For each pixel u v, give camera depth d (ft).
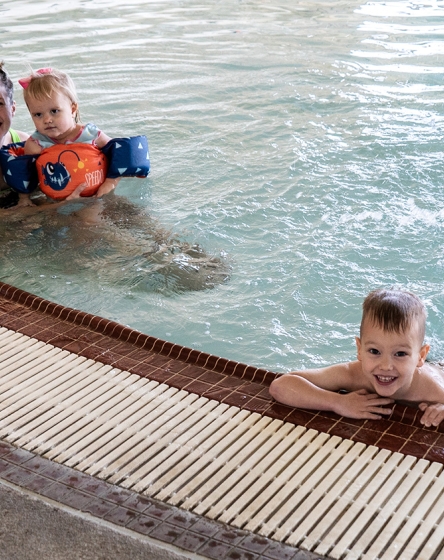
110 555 6.23
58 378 8.83
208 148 16.75
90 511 6.72
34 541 6.41
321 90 20.39
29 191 14.85
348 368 8.66
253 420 8.04
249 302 11.03
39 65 23.06
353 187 14.51
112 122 18.38
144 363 9.13
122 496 6.91
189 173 15.53
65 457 7.47
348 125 17.74
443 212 13.42
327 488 6.97
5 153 14.76
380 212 13.51
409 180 14.70
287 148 16.55
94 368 9.02
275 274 11.69
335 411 8.08
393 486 6.95
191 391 8.56
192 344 10.11
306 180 14.89
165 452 7.53
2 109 14.69
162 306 10.98
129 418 8.08
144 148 14.94
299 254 12.21
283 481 7.09
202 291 11.34
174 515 6.66
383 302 7.95
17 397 8.47
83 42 25.86
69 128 14.71
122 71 22.56
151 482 7.11
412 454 7.39
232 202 14.10
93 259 12.27
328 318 10.64
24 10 30.89
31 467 7.33
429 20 28.14
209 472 7.23
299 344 10.11
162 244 12.66
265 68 22.59
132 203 14.29
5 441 7.74
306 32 26.84
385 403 8.13
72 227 13.38
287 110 18.95
